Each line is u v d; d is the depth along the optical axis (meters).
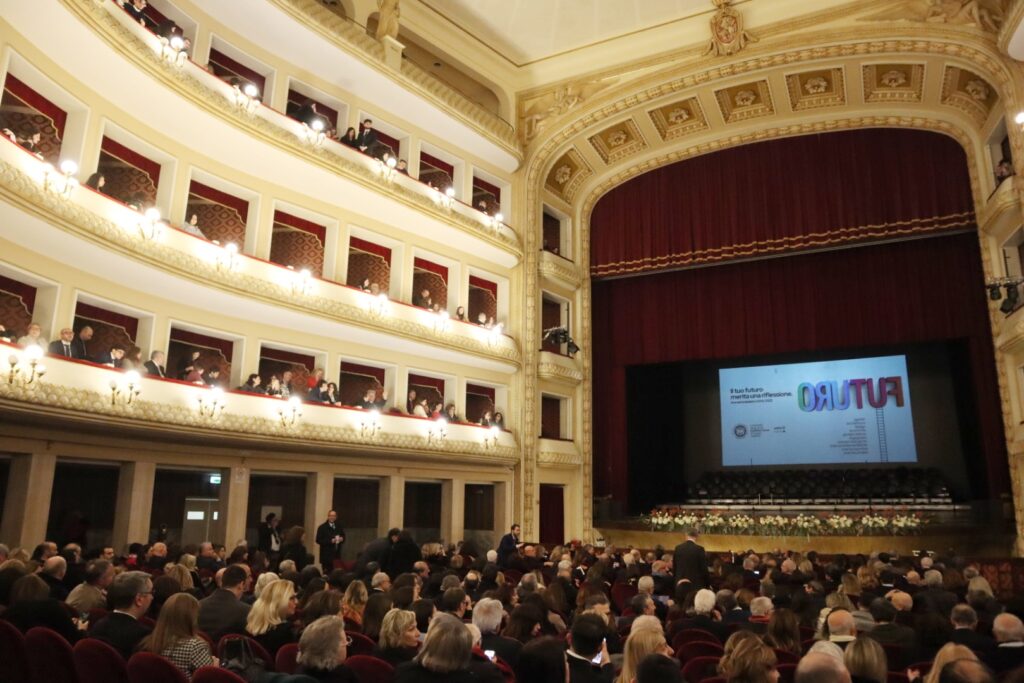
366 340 16.39
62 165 10.32
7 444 10.26
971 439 19.34
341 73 16.16
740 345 20.73
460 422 17.62
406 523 18.83
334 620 3.84
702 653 5.52
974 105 17.19
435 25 18.44
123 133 12.56
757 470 22.48
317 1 16.98
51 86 11.20
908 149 18.75
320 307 14.85
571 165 21.97
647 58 19.12
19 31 10.43
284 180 15.15
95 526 12.87
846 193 19.16
